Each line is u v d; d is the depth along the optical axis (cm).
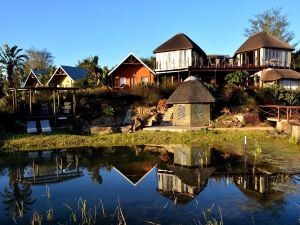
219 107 3447
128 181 1531
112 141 2692
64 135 2755
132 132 2964
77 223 1037
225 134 2786
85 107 3462
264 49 4656
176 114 3266
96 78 4631
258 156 1972
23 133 2825
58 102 3316
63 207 1196
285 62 4794
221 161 1875
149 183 1483
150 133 2866
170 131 2964
